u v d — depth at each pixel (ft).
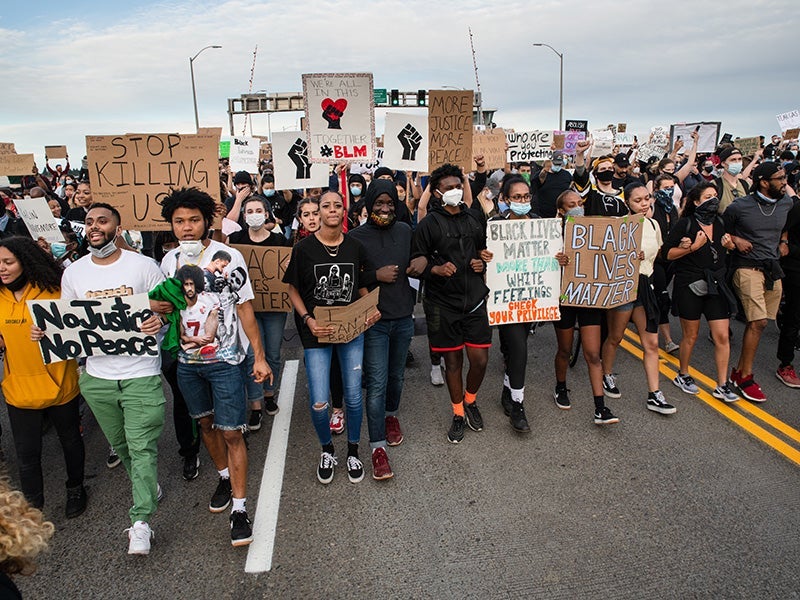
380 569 9.59
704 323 23.07
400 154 19.26
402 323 12.84
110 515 11.43
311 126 16.46
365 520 10.93
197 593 9.20
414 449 13.60
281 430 14.76
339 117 16.46
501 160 24.54
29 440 11.06
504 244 13.97
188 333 10.01
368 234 12.67
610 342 15.37
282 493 11.92
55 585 9.46
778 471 12.14
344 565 9.72
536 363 19.04
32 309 9.82
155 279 10.82
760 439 13.50
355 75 16.28
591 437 13.88
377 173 24.07
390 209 12.44
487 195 19.48
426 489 11.90
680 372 16.40
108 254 10.39
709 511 10.85
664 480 11.93
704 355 19.26
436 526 10.66
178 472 13.01
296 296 11.84
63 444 11.32
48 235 17.63
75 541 10.61
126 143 15.20
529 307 14.25
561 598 8.84
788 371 16.65
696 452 13.00
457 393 13.76
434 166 17.88
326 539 10.41
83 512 11.52
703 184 14.71
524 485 11.92
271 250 14.73
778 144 46.09
